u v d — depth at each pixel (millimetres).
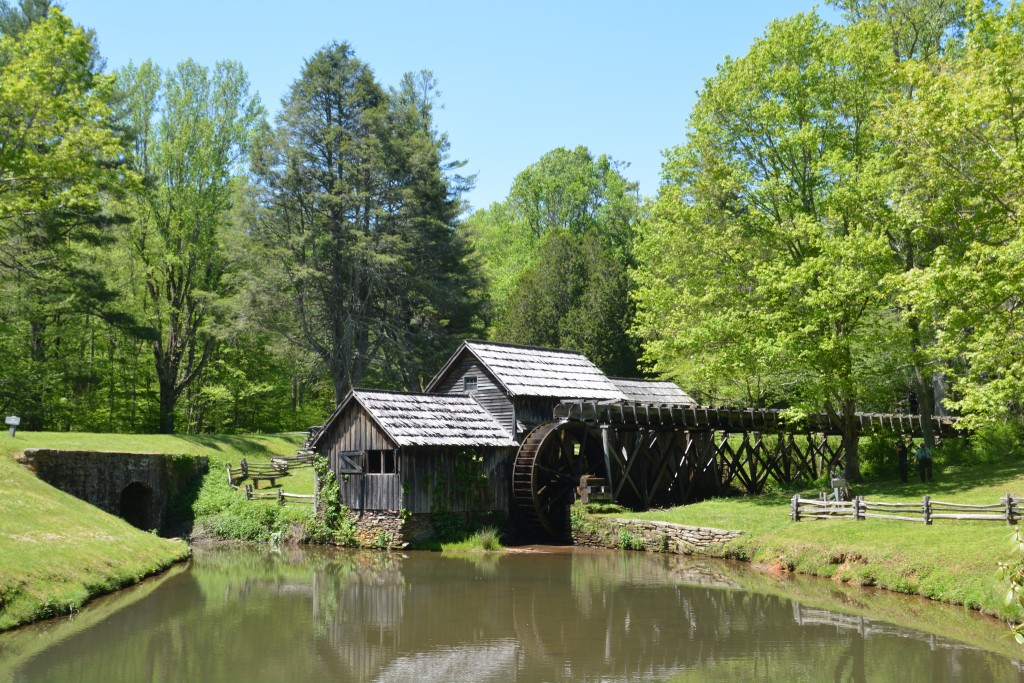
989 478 25891
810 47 27797
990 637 14336
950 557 17859
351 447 29297
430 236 48438
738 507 27594
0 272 35750
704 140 29219
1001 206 21000
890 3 30656
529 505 29062
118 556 20812
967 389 20812
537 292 52281
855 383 26609
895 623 15461
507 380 31438
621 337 49500
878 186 25188
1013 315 19547
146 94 47375
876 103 24766
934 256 23625
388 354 48875
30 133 27719
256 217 44375
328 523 29469
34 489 23156
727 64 29188
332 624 16000
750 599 17969
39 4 38156
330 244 44531
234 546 29656
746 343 26891
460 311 49781
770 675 12266
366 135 46250
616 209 72375
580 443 32094
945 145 21250
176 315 48656
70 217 37719
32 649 13836
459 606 17688
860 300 26047
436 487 28375
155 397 50438
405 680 12164
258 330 44812
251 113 50531
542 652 13773
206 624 15961
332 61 46250
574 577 21328
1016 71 19375
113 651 13781
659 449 33562
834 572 20047
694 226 29500
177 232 46750
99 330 47250
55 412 42469
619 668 12758
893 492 26047
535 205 78188
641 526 26609
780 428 33156
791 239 27516
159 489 32969
